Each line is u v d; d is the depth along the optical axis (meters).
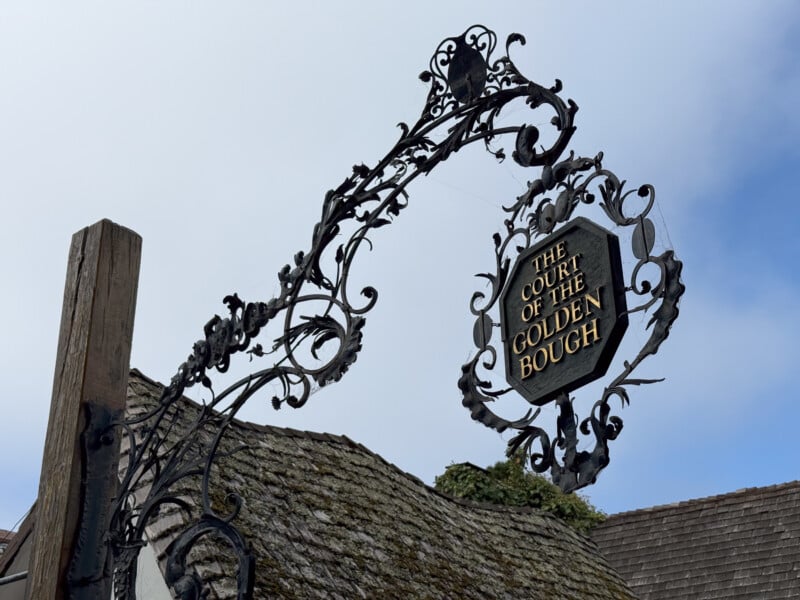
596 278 3.15
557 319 3.23
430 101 3.90
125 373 4.54
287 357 3.92
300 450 7.73
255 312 4.04
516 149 3.60
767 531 11.52
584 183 3.30
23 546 6.54
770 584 10.85
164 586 5.33
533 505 14.25
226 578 5.29
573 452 3.10
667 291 2.96
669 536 12.27
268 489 6.72
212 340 4.14
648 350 2.96
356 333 3.76
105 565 4.18
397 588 6.55
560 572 8.94
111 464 4.36
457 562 7.61
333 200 4.02
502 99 3.72
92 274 4.62
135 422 4.33
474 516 9.05
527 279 3.36
